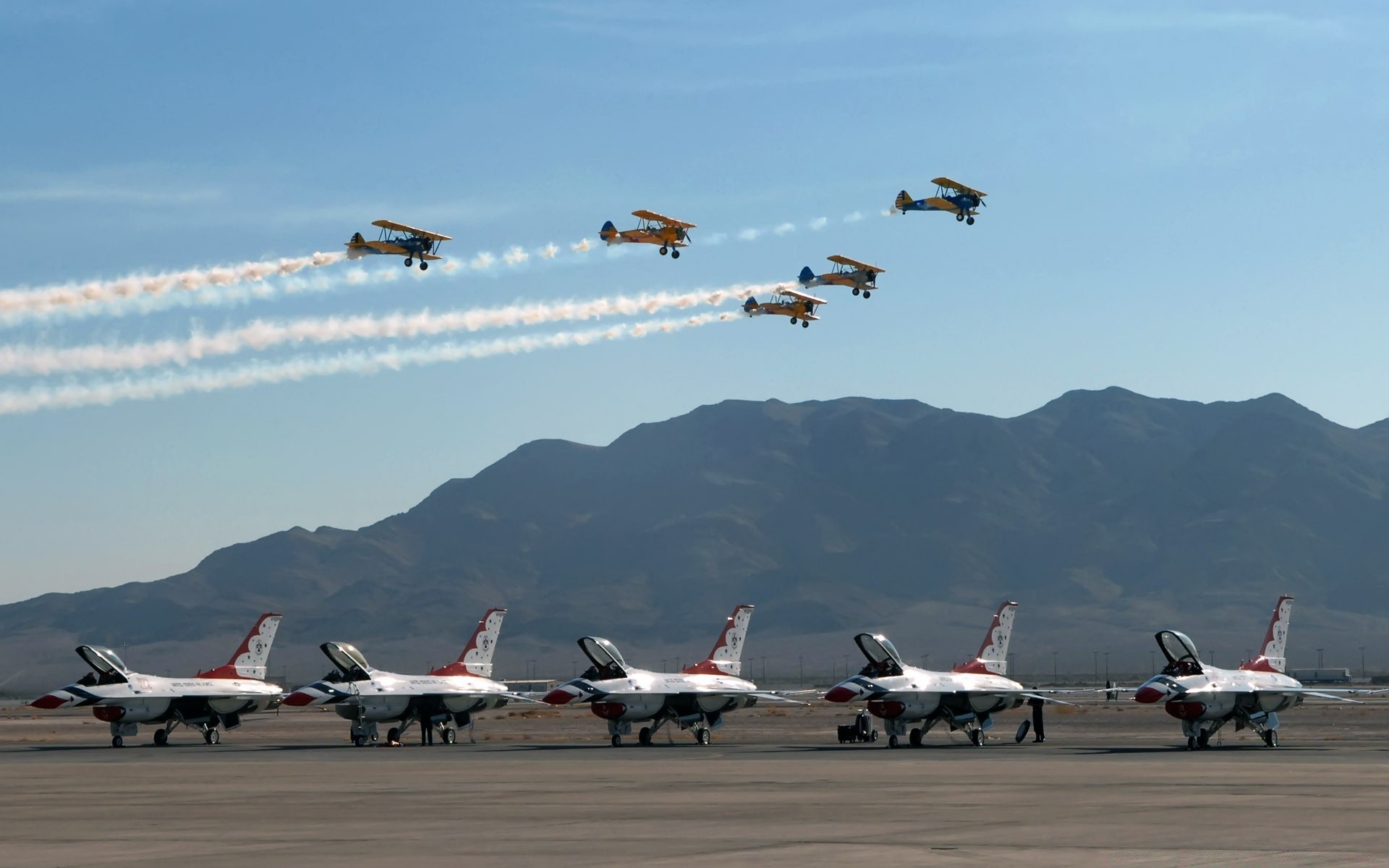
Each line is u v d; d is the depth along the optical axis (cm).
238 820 5169
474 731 15525
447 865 3897
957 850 4100
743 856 4003
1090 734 13425
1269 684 10319
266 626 12706
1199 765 7750
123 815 5384
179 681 12169
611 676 11500
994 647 11569
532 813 5272
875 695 10456
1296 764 7862
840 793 6016
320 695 11281
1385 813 5038
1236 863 3825
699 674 11988
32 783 7194
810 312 16550
